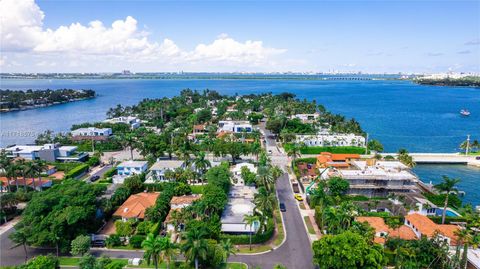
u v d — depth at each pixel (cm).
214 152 14188
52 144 15812
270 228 8056
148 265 6881
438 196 10056
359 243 6019
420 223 7875
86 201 7788
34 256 7231
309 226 8638
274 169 11025
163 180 11862
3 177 11650
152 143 14538
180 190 10100
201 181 11625
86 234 7606
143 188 10888
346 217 7025
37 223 7331
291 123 19850
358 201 9781
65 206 7631
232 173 11444
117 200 9462
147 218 8369
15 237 6950
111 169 13000
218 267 6800
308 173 12838
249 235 7788
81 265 6069
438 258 6438
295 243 7806
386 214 8938
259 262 7025
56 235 7056
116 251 7475
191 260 6241
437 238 6881
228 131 19762
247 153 14200
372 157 14375
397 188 10181
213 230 7550
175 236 8050
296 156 14725
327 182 10181
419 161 15425
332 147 16050
